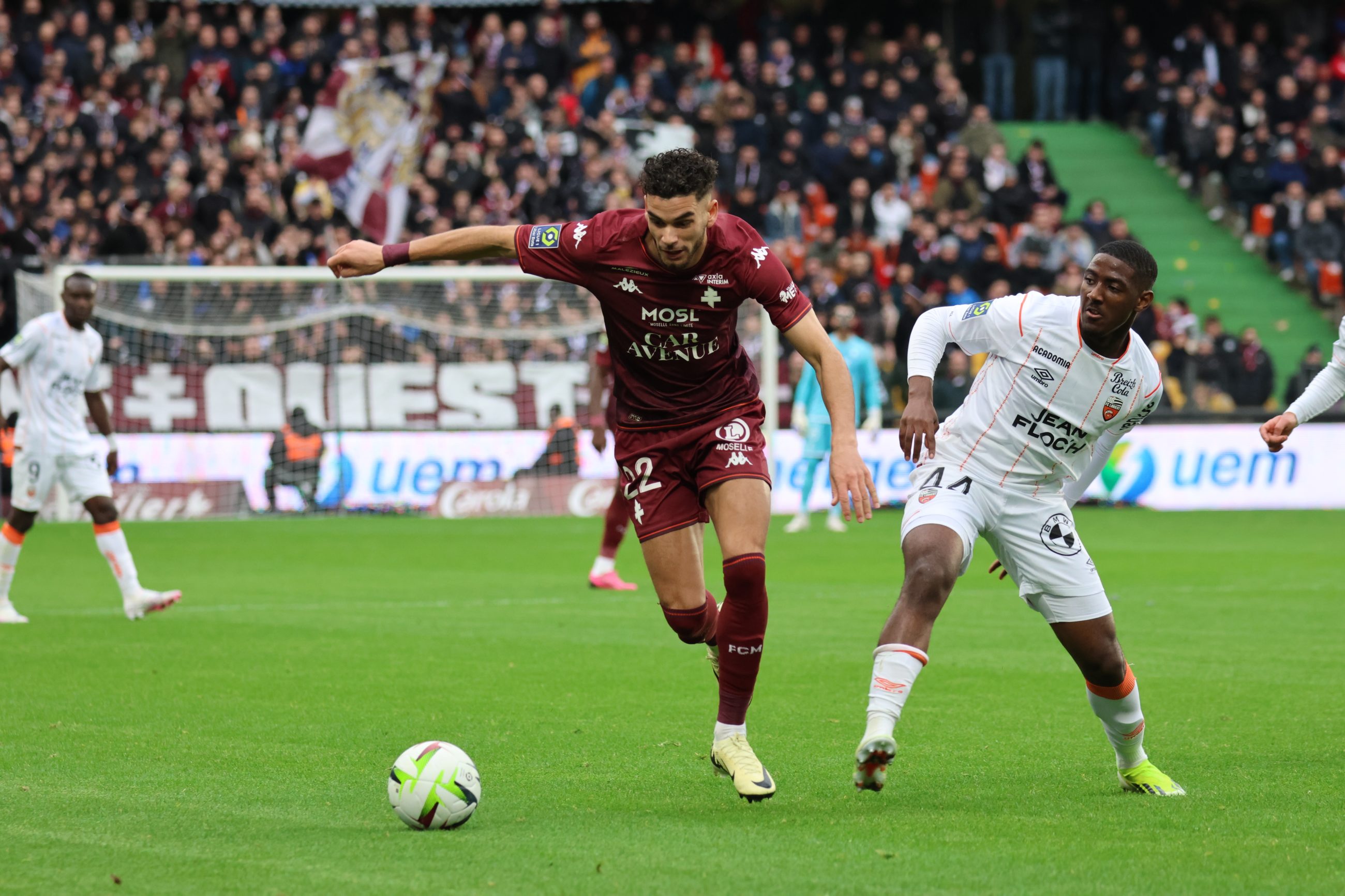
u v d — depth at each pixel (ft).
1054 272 270.26
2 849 49.70
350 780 61.31
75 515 223.71
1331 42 344.08
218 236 242.37
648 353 59.41
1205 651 100.53
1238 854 48.75
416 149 260.62
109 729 72.69
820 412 207.62
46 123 254.88
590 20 299.58
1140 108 330.34
